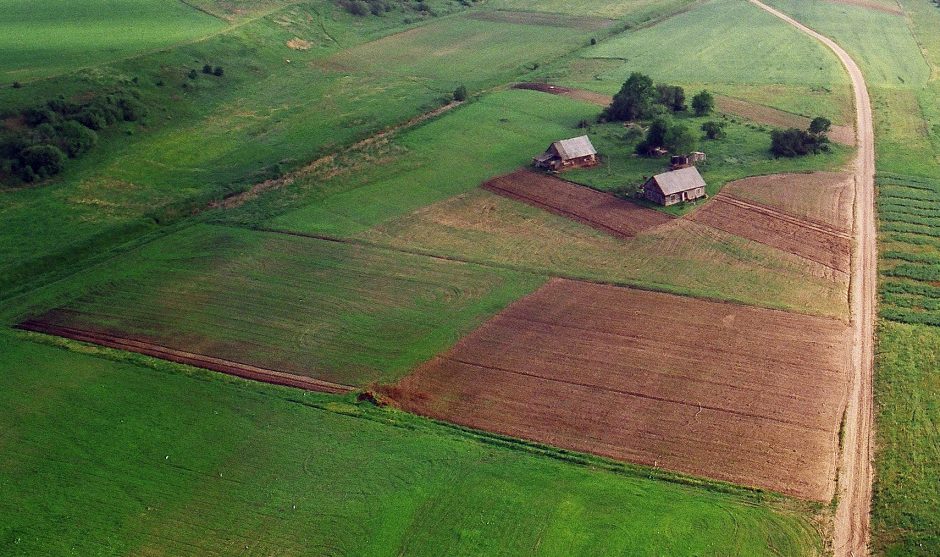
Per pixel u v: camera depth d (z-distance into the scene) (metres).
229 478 50.44
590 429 53.41
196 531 46.56
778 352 60.88
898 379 57.59
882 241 78.94
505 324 65.69
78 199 90.38
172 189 93.31
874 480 48.66
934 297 68.69
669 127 98.31
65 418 56.53
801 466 49.72
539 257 76.88
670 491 47.94
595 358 60.75
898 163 97.25
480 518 46.50
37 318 69.38
